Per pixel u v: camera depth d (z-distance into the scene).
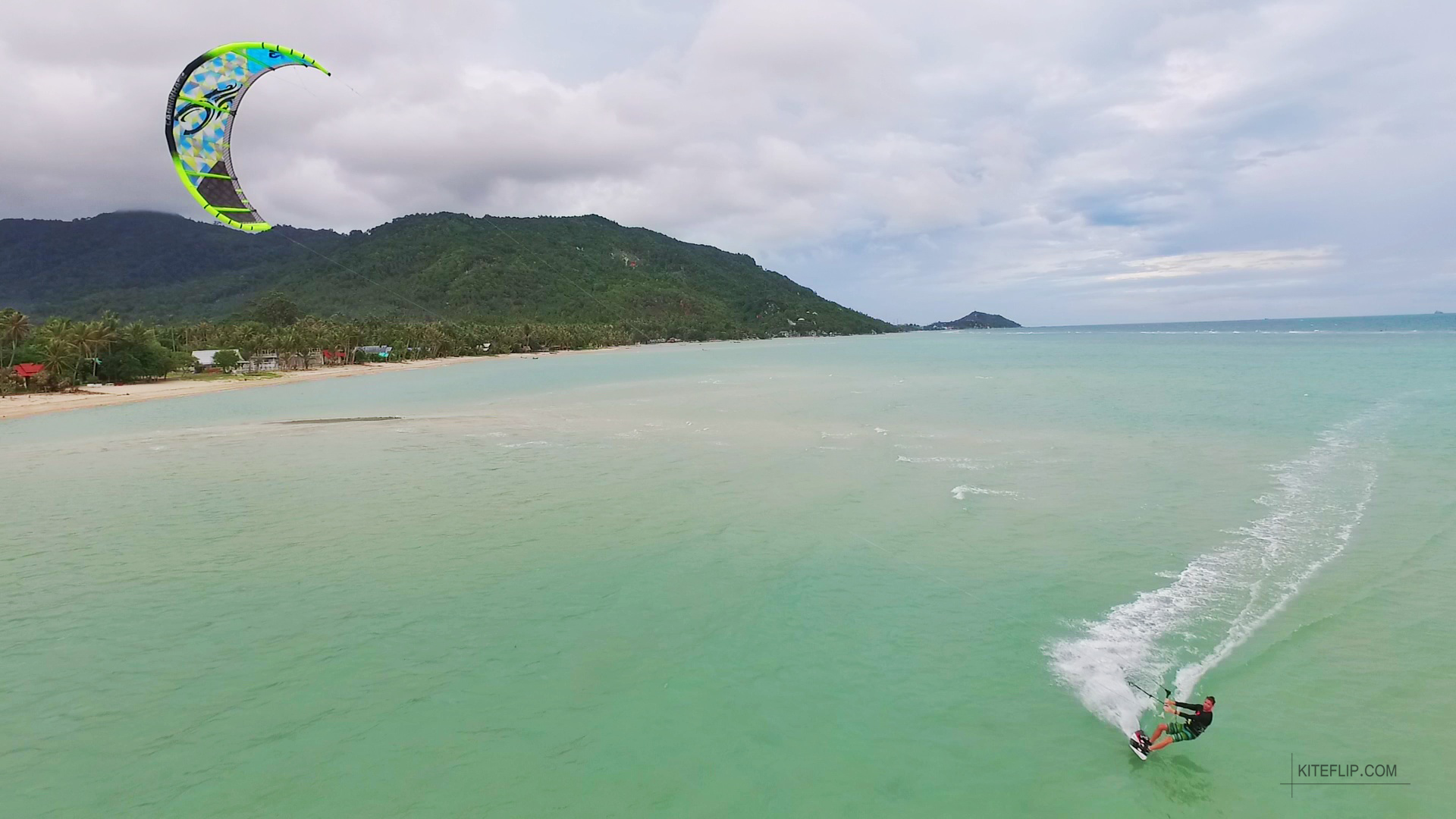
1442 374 65.56
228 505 26.27
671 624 15.51
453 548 20.67
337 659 14.18
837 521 22.42
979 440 35.91
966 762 10.80
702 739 11.45
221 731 11.84
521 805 9.99
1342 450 31.25
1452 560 17.92
